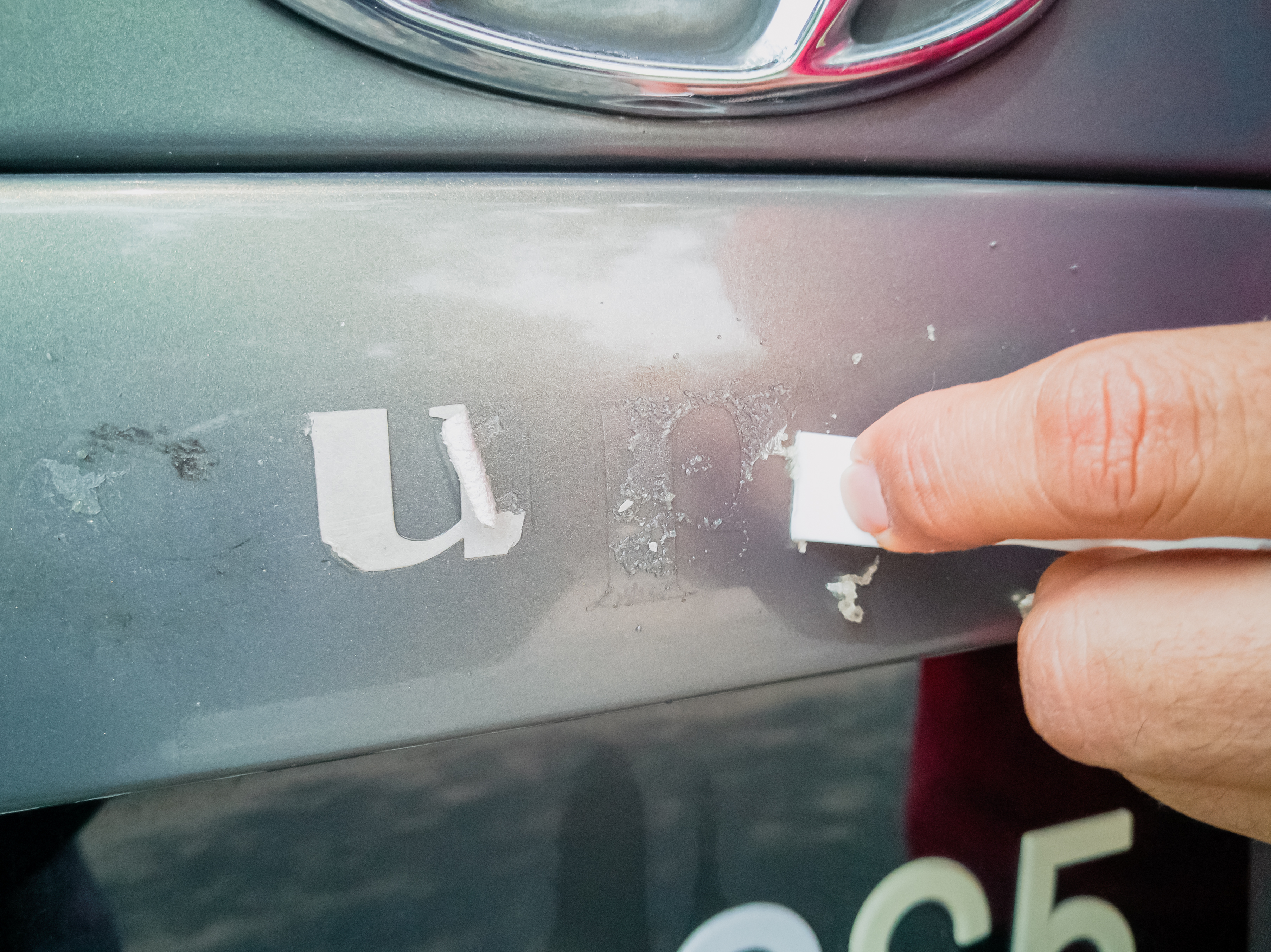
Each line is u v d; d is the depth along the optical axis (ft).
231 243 0.33
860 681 0.46
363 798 0.40
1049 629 0.35
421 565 0.35
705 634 0.39
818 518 0.39
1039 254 0.41
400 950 0.41
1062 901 0.51
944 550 0.36
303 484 0.34
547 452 0.36
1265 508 0.29
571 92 0.35
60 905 0.38
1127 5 0.40
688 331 0.37
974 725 0.48
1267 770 0.32
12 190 0.31
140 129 0.32
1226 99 0.43
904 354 0.40
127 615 0.33
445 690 0.36
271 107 0.33
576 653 0.37
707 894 0.45
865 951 0.48
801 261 0.38
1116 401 0.29
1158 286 0.43
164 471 0.33
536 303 0.35
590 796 0.43
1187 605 0.32
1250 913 0.55
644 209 0.36
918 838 0.48
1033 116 0.40
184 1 0.32
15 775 0.33
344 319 0.34
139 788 0.34
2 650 0.32
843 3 0.35
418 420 0.35
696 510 0.38
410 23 0.32
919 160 0.40
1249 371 0.29
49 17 0.31
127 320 0.32
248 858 0.39
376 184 0.34
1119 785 0.51
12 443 0.32
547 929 0.43
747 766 0.45
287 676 0.34
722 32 0.36
